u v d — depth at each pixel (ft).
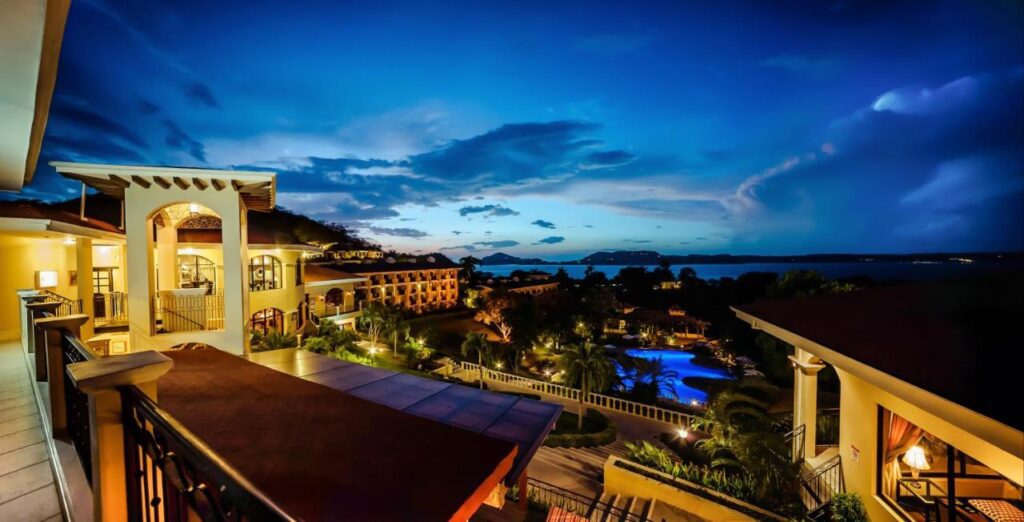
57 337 13.73
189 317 37.40
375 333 107.14
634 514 29.58
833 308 26.55
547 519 29.53
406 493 9.11
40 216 34.96
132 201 32.99
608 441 54.85
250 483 4.49
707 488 30.94
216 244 55.21
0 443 13.52
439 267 226.17
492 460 10.76
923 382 13.87
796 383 30.73
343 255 257.75
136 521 7.57
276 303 68.23
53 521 9.61
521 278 327.26
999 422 10.85
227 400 14.57
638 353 139.33
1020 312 18.17
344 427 12.43
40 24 8.59
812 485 27.20
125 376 7.41
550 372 107.65
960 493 19.49
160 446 6.47
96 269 46.42
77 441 11.98
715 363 124.67
